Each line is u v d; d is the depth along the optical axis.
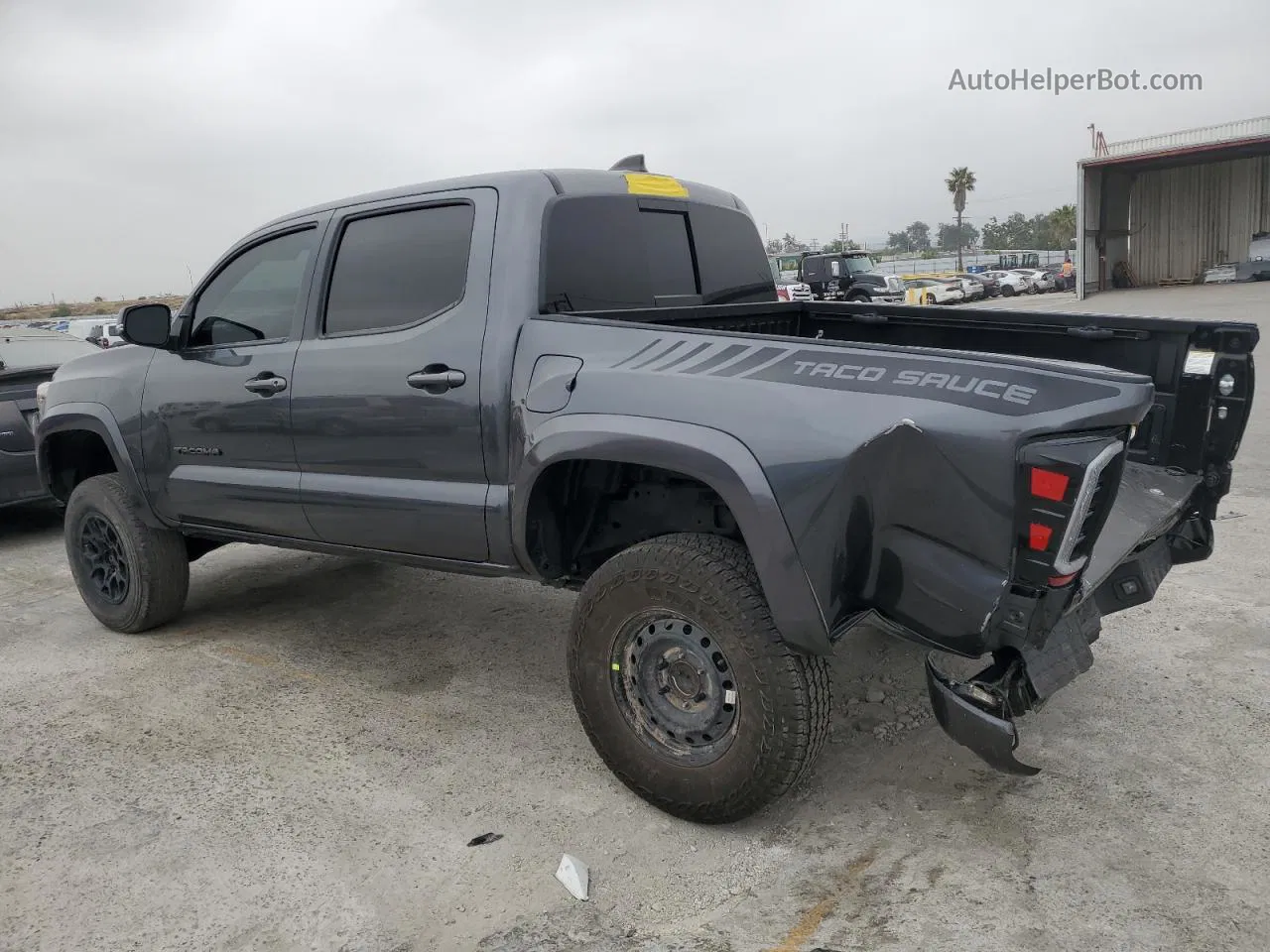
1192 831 2.68
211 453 3.99
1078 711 3.41
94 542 4.68
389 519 3.42
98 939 2.42
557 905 2.48
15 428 6.59
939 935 2.29
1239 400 3.06
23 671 4.25
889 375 2.42
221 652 4.40
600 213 3.39
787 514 2.43
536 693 3.83
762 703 2.54
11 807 3.06
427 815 2.94
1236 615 4.21
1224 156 34.22
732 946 2.29
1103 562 2.64
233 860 2.73
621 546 3.26
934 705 2.46
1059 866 2.54
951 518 2.32
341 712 3.71
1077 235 34.50
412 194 3.40
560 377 2.89
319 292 3.61
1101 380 2.23
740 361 2.63
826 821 2.81
